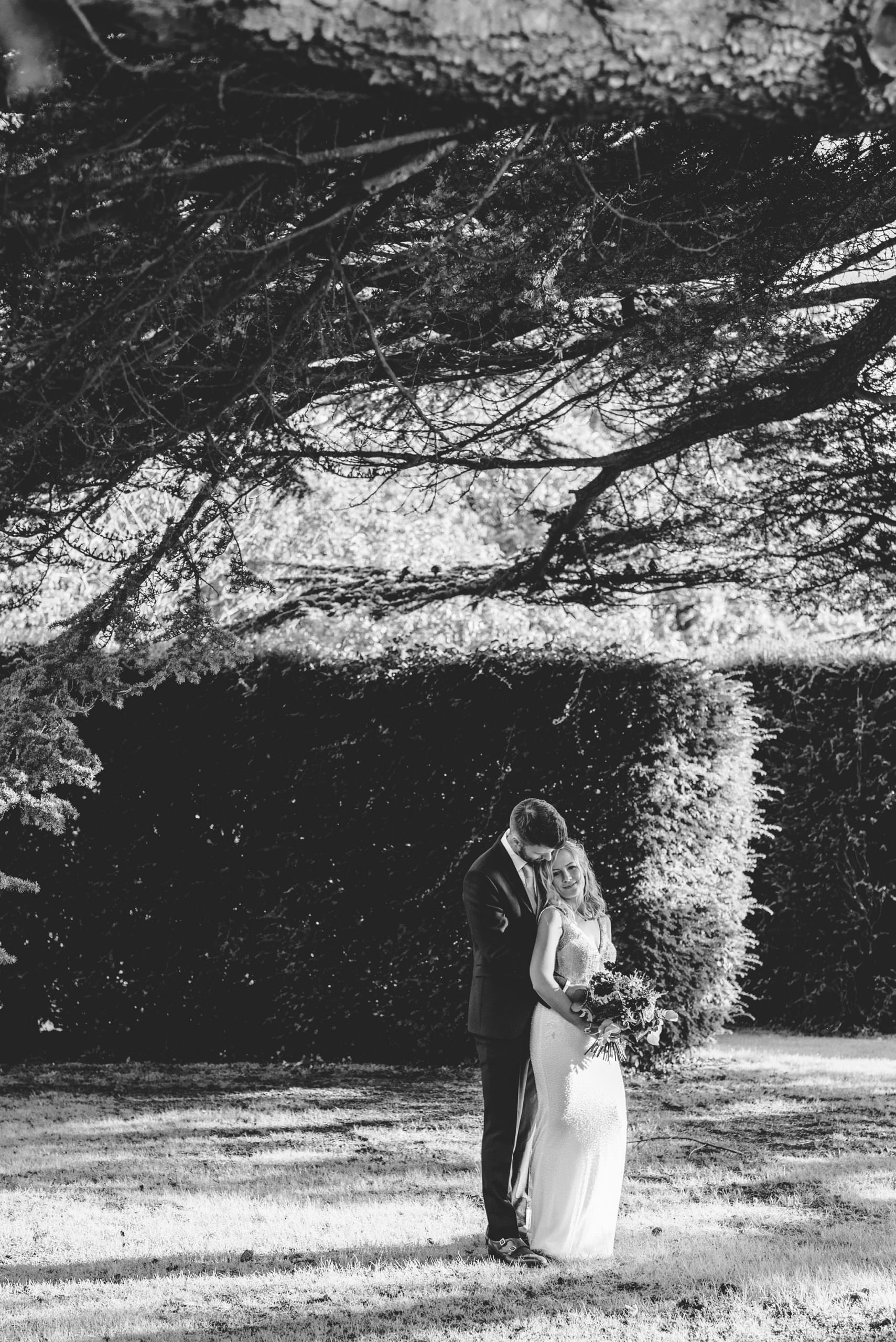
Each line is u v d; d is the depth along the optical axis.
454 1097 9.74
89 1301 5.20
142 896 11.48
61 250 3.78
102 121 3.19
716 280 6.00
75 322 3.71
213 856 11.34
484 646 11.16
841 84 2.61
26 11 2.54
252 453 5.84
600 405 7.46
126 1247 5.96
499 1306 5.04
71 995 11.62
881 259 6.60
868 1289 5.18
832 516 9.17
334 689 11.13
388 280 5.21
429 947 10.88
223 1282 5.41
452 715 10.95
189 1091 10.11
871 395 7.24
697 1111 8.98
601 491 8.77
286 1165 7.61
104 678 6.07
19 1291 5.35
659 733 10.59
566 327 6.23
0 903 11.66
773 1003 13.39
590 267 5.55
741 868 11.22
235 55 2.59
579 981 5.58
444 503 16.98
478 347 6.24
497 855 5.68
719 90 2.60
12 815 11.16
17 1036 11.76
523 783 10.74
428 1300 5.12
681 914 10.45
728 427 7.42
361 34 2.47
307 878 11.14
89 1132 8.68
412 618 14.29
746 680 13.63
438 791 10.93
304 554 16.23
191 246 3.71
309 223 3.76
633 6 2.48
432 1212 6.43
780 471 8.73
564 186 5.03
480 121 2.88
